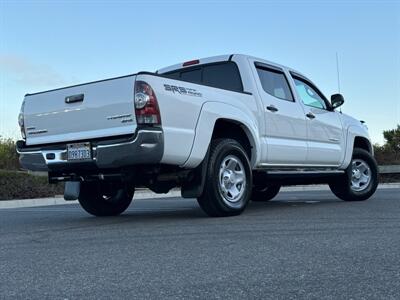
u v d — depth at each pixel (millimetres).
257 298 3045
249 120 6781
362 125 9492
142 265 3906
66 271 3793
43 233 5668
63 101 6246
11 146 19516
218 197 6266
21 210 9508
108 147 5691
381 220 6086
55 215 8016
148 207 9117
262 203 9039
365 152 9234
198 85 6242
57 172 6449
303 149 7754
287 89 7848
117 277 3574
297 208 7742
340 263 3861
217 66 7480
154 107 5566
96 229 5840
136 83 5598
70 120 6180
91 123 5980
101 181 6551
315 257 4066
